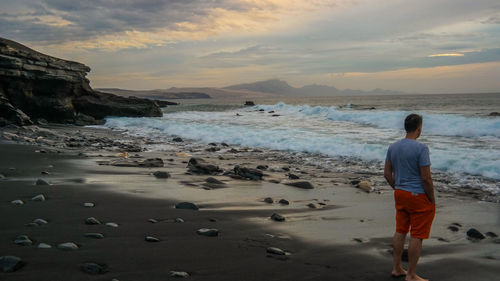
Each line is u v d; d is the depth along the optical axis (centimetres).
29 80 2992
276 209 693
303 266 415
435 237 554
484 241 535
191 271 381
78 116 3247
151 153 1496
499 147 1333
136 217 590
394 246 408
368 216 659
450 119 1923
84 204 645
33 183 809
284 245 489
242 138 1836
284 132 1981
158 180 927
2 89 2878
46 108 3094
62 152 1402
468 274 413
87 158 1259
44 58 3078
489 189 870
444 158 1135
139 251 430
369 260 444
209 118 3456
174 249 446
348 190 877
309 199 784
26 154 1279
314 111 3516
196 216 618
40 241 441
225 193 814
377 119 2345
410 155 398
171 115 4091
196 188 849
